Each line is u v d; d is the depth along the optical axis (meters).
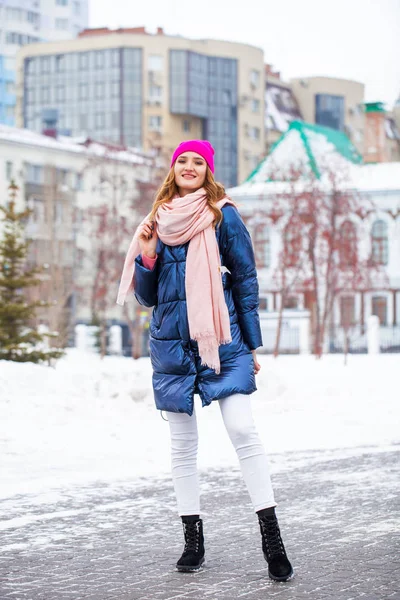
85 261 87.19
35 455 13.38
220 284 6.74
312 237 58.56
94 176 89.69
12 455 13.35
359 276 60.62
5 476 11.71
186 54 127.75
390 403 19.75
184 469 6.96
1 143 85.94
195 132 130.50
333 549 7.44
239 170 131.50
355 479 11.17
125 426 15.91
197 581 6.52
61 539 8.05
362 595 6.06
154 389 6.93
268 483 6.63
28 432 14.79
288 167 72.31
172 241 6.78
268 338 65.31
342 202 60.19
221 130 130.12
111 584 6.48
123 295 7.01
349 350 66.50
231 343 6.78
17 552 7.55
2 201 85.62
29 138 88.00
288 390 20.00
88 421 16.08
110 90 128.62
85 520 8.89
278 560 6.50
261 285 72.19
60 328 60.06
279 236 72.06
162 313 6.86
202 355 6.65
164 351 6.84
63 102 131.75
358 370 30.11
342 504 9.54
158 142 127.12
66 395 17.19
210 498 9.99
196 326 6.65
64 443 14.29
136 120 127.75
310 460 12.87
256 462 6.63
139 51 127.62
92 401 17.20
